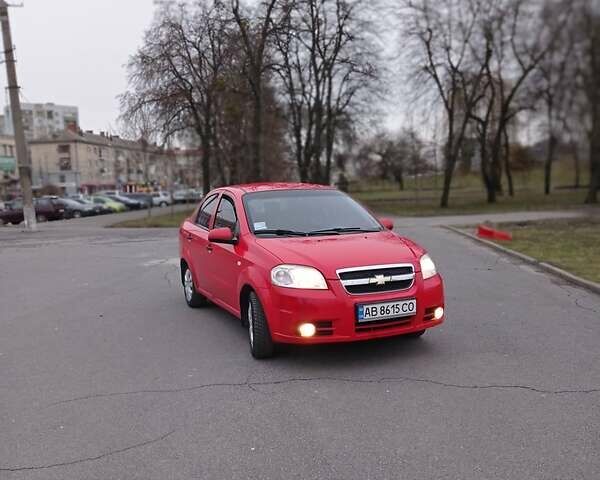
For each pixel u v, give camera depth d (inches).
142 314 297.0
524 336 237.5
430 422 156.3
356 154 2915.8
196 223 306.0
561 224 785.6
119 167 3196.4
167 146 1359.5
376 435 149.5
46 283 400.5
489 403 168.2
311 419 160.6
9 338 256.5
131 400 179.0
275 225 235.8
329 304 191.3
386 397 174.6
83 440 152.5
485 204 1507.1
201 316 289.4
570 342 228.5
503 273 399.2
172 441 150.1
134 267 467.2
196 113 1315.2
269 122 1501.0
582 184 2349.9
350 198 265.9
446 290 338.0
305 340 192.9
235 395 180.1
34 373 207.9
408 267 202.4
